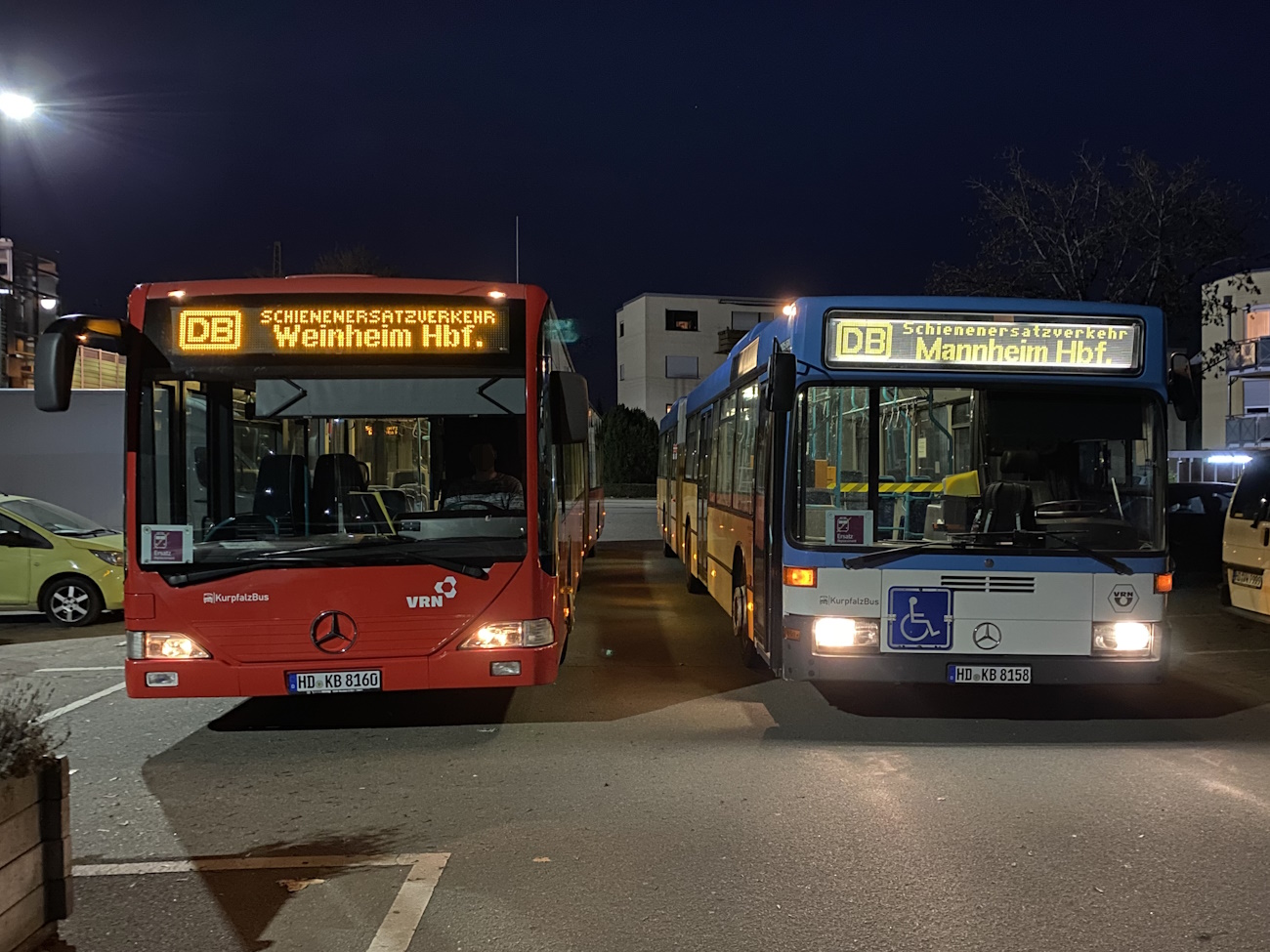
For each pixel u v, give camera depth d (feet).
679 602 44.24
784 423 22.68
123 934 12.92
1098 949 12.32
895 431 22.45
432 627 20.59
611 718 24.12
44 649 34.40
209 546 20.33
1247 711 24.82
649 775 19.53
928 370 22.53
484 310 21.45
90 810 17.84
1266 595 31.30
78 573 38.75
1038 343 22.58
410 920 13.25
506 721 23.91
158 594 20.16
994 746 21.61
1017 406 22.38
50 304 112.16
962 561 21.72
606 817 17.17
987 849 15.64
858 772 19.67
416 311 21.29
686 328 194.90
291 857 15.55
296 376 20.92
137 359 20.58
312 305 21.07
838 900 13.75
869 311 22.62
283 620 20.30
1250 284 69.92
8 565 38.55
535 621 20.97
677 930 12.91
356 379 21.04
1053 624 21.66
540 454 21.30
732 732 22.74
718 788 18.72
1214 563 48.83
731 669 29.84
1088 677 21.57
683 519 50.80
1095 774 19.53
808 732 22.74
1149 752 21.16
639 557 66.18
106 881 14.67
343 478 20.85
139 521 20.25
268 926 13.15
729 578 32.30
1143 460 22.35
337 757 21.07
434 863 15.19
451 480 21.04
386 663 20.44
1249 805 17.74
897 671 21.75
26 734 11.81
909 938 12.62
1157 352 22.65
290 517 20.65
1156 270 67.67
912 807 17.63
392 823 17.02
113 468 53.52
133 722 24.21
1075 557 21.66
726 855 15.42
